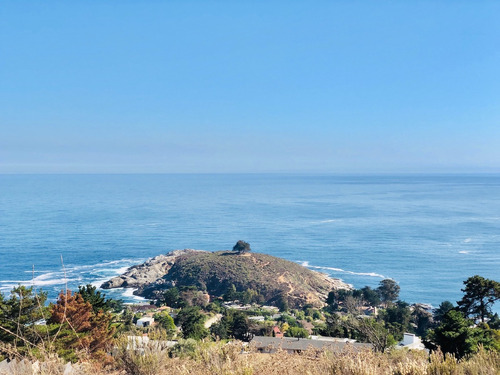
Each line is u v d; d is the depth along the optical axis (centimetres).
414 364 729
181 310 7700
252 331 5059
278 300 11600
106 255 18300
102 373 758
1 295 1845
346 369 720
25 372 621
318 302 11469
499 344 2267
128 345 796
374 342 1625
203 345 809
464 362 784
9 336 1428
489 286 3575
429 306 11100
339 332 3806
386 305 10406
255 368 718
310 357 822
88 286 3450
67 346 1381
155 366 754
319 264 17600
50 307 2123
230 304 11375
